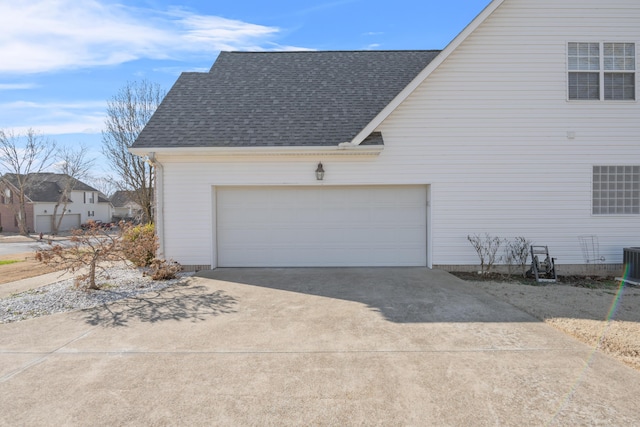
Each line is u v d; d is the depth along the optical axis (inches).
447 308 251.6
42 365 167.8
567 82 376.5
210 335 203.9
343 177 390.9
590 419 123.6
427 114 383.6
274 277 353.7
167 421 124.5
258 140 376.5
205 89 451.8
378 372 158.2
